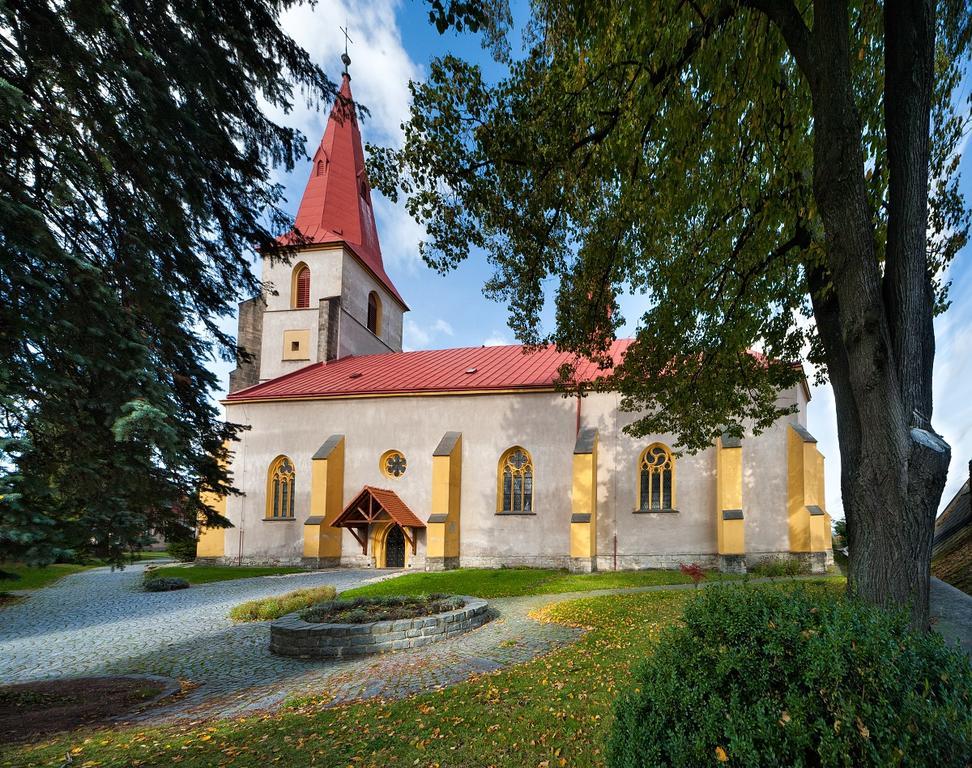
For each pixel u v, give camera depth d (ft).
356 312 107.96
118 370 19.56
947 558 34.91
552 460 78.13
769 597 10.43
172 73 22.90
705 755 8.93
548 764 15.90
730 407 42.63
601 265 34.83
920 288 18.33
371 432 85.66
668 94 27.20
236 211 27.58
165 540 25.29
